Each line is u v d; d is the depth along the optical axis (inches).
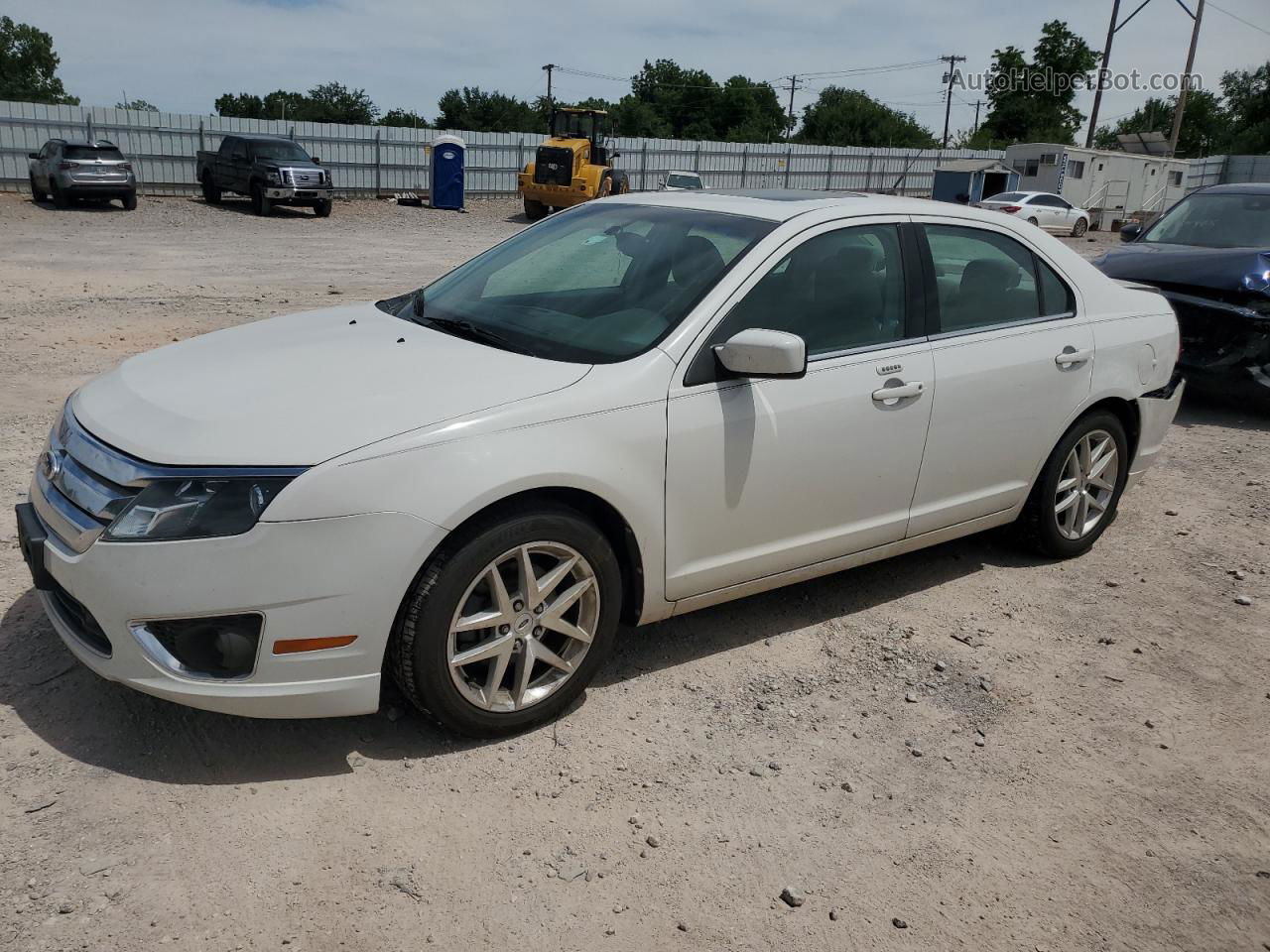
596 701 136.8
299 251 714.2
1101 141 2918.3
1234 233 329.7
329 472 107.4
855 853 111.2
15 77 3703.3
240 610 106.3
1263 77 2802.7
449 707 119.3
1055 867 111.6
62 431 125.0
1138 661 159.0
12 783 110.6
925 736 134.7
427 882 101.6
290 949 92.0
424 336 140.9
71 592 110.5
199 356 136.3
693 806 116.5
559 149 1105.4
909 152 1902.1
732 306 137.0
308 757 119.6
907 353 155.2
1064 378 177.6
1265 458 273.6
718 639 157.2
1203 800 125.0
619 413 125.2
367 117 3476.9
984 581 185.6
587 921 98.2
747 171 1695.4
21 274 520.7
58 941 90.4
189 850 103.1
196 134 1188.5
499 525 116.4
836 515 151.9
